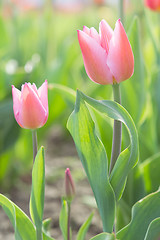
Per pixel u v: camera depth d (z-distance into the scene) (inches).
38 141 64.9
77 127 32.0
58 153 82.3
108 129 41.2
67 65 62.9
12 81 55.9
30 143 64.1
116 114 30.9
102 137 41.3
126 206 39.4
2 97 54.3
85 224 35.6
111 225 32.6
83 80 86.7
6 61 76.5
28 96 31.2
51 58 79.7
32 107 31.4
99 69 31.0
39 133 64.0
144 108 44.0
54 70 61.6
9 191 62.2
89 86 59.3
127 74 31.2
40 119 31.9
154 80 47.7
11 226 51.4
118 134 32.6
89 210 55.2
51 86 41.6
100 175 32.1
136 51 42.2
